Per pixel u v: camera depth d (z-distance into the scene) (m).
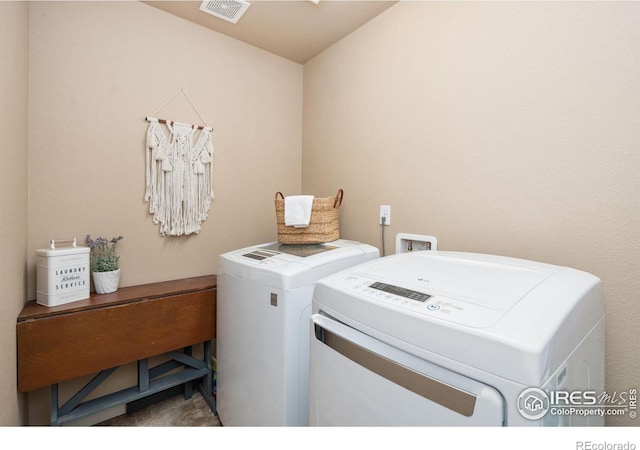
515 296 0.66
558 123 1.06
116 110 1.64
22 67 1.28
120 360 1.45
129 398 1.61
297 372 1.12
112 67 1.62
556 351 0.52
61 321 1.30
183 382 1.79
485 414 0.52
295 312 1.12
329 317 0.86
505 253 1.21
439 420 0.58
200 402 1.88
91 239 1.58
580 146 1.01
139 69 1.71
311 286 1.17
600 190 0.97
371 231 1.81
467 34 1.31
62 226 1.50
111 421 1.68
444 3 1.40
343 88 2.01
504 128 1.20
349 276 0.92
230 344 1.43
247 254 1.48
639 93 0.89
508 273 0.82
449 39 1.38
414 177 1.56
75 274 1.42
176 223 1.84
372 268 0.96
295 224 1.59
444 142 1.42
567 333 0.57
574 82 1.02
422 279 0.82
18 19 1.22
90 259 1.58
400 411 0.64
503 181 1.21
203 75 1.94
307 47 2.15
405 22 1.59
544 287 0.69
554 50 1.06
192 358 1.85
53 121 1.47
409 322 0.64
